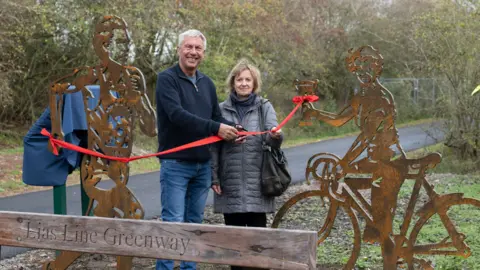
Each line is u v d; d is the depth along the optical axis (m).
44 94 18.81
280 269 2.84
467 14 12.83
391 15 24.97
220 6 18.91
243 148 4.27
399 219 6.85
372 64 3.70
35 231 3.37
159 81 4.19
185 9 17.98
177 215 4.20
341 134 23.73
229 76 4.45
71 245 3.30
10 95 17.67
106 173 3.89
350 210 3.82
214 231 2.97
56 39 18.09
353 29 25.59
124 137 3.79
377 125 3.70
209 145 4.34
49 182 5.02
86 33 17.56
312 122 4.00
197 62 4.21
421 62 13.80
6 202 9.45
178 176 4.21
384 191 3.70
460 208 7.24
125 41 3.74
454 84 12.77
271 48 22.31
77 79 3.93
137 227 3.15
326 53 25.03
